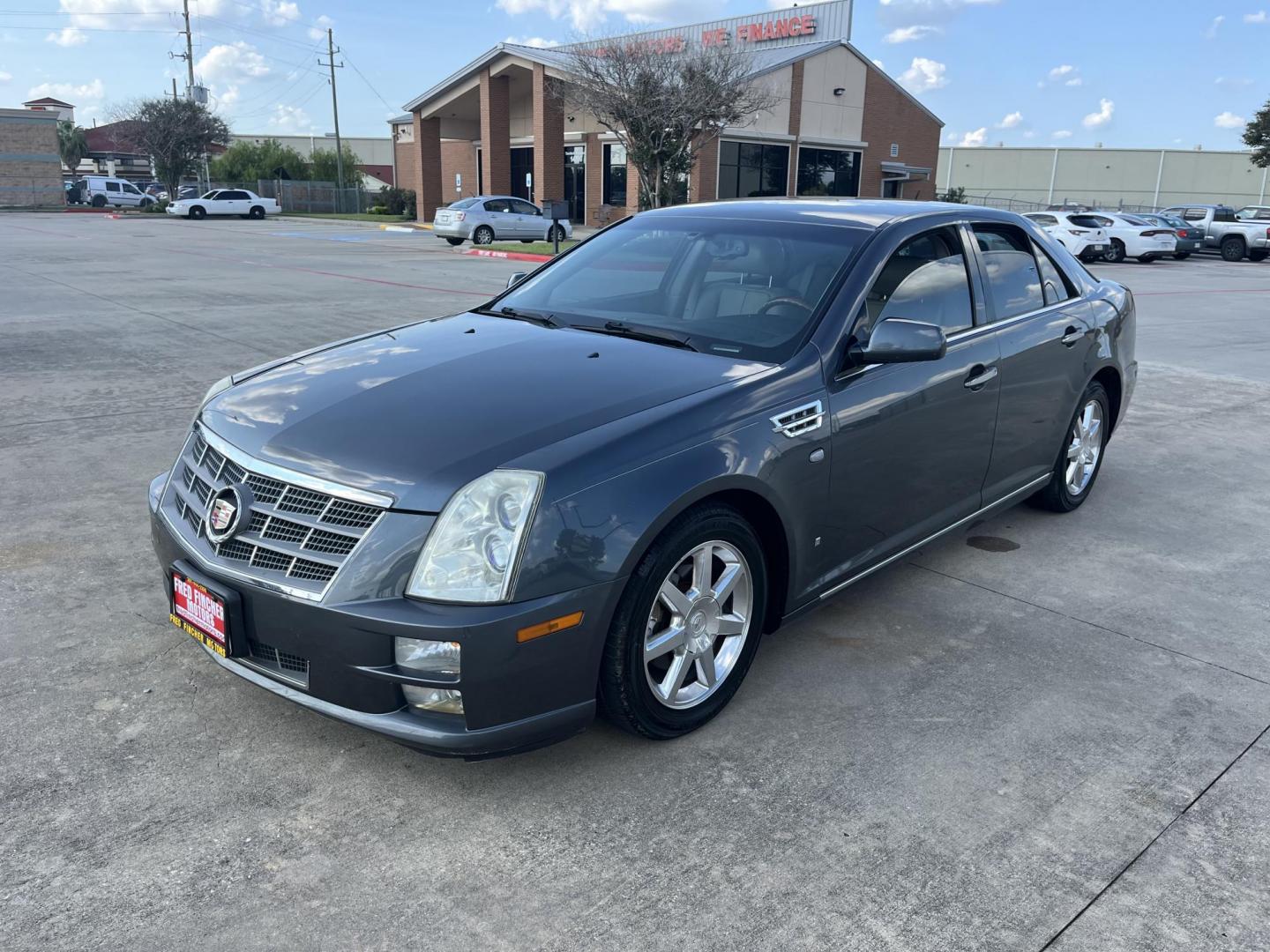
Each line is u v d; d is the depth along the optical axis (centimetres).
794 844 248
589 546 248
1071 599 409
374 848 243
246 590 256
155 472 534
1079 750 295
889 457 346
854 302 337
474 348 332
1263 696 330
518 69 3675
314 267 1916
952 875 238
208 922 217
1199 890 236
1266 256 2875
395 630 236
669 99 2608
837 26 3684
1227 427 721
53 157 5475
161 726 293
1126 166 6912
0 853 236
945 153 7456
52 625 354
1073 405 476
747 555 300
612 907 225
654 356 320
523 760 283
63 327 1025
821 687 330
